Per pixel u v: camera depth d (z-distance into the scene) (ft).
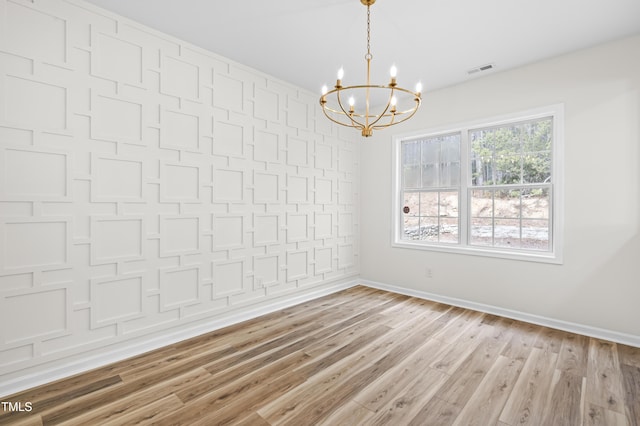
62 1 6.89
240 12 7.60
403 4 7.18
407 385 6.68
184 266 9.04
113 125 7.68
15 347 6.41
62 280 7.00
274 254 11.46
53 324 6.89
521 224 10.80
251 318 10.67
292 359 7.82
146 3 7.27
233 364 7.57
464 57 9.80
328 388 6.57
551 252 10.15
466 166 11.94
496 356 7.95
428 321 10.39
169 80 8.64
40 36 6.65
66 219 7.01
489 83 11.10
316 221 13.09
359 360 7.75
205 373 7.16
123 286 7.91
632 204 8.56
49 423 5.48
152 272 8.41
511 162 11.04
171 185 8.74
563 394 6.35
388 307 11.85
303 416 5.70
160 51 8.45
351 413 5.79
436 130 12.50
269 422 5.54
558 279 9.77
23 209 6.51
